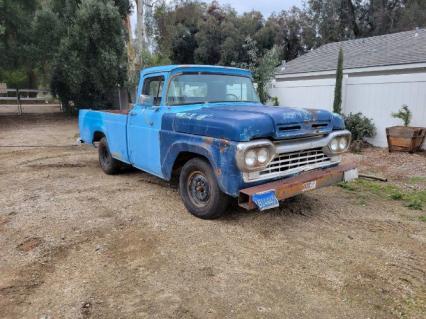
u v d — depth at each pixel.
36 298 3.06
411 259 3.72
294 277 3.37
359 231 4.40
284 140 4.23
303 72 14.75
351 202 5.47
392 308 2.94
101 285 3.23
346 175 4.83
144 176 6.99
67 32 17.48
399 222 4.70
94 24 16.84
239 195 3.92
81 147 10.79
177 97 5.22
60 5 18.08
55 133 13.96
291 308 2.92
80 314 2.85
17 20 17.27
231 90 5.69
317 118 4.53
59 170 7.61
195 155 4.77
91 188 6.14
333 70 13.59
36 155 9.43
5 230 4.40
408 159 8.42
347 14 31.55
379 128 10.43
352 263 3.63
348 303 2.99
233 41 27.88
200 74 5.41
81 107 20.86
